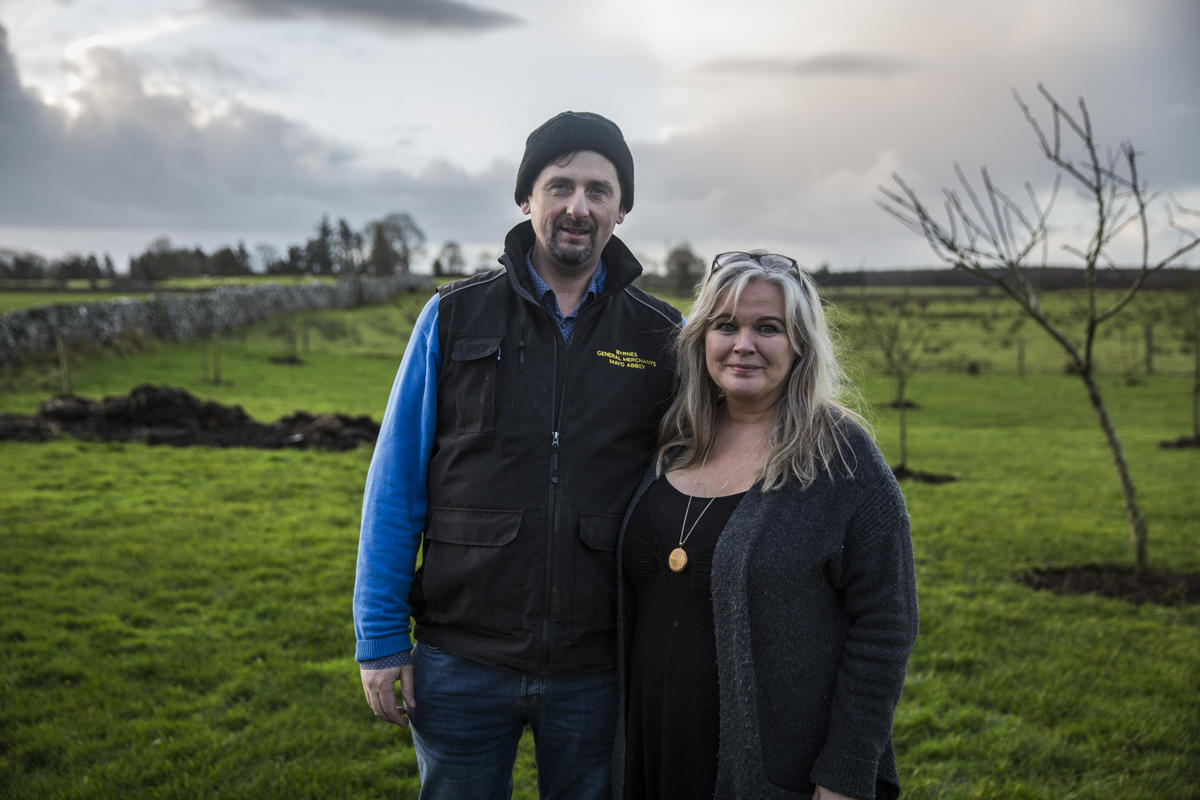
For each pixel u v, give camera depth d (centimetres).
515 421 225
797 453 214
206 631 529
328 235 9462
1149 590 698
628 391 237
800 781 211
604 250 248
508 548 221
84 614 550
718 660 211
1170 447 1717
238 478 1000
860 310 2967
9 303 2919
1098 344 4100
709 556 214
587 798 237
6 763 367
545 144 230
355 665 484
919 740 418
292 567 670
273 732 404
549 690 225
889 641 203
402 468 233
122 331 2752
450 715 229
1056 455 1605
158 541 723
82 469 1005
